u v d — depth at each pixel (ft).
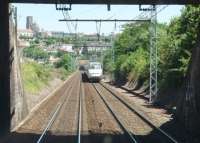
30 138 85.35
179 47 144.46
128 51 317.42
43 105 159.43
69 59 538.47
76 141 82.02
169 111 131.54
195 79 95.86
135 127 102.63
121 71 306.96
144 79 222.89
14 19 110.22
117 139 85.81
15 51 108.47
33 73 224.74
